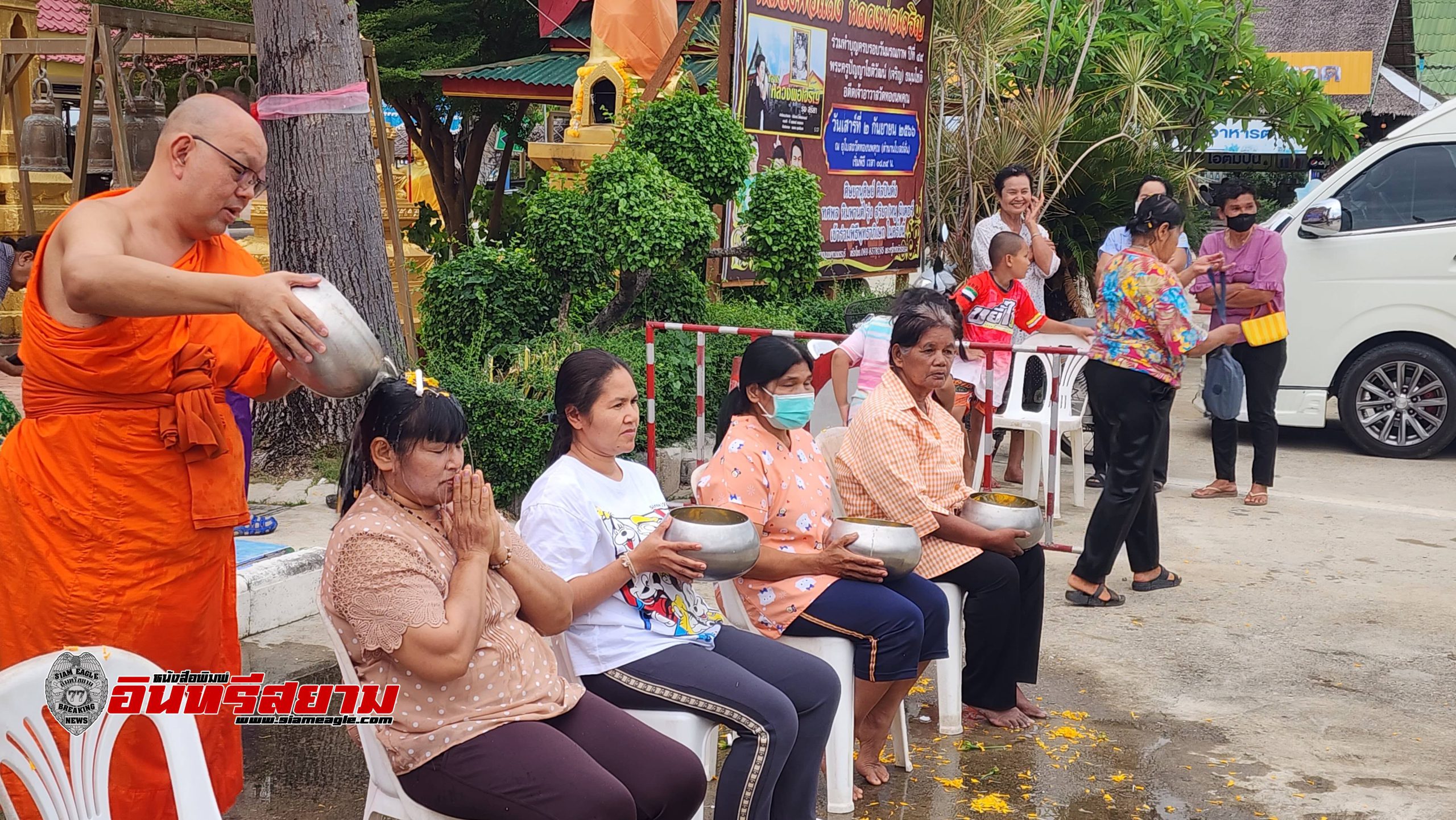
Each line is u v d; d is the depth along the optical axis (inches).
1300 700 190.1
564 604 118.2
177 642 123.2
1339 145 567.5
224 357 122.8
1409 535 283.7
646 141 333.7
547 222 307.9
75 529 117.2
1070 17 524.4
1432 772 166.6
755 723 124.1
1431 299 351.9
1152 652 209.9
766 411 144.9
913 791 158.6
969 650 176.7
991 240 309.9
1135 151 486.6
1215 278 299.3
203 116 116.7
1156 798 157.9
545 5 613.9
